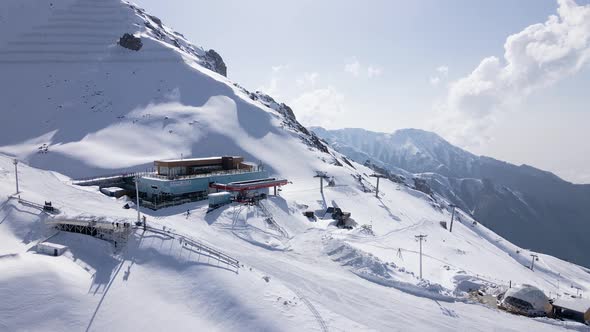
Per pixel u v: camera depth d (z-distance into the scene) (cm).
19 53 14775
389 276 3659
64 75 13388
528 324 2931
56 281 2636
